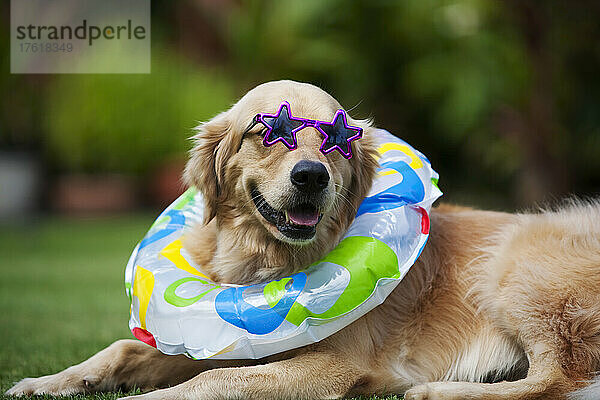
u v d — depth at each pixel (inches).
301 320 139.7
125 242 527.5
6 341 222.5
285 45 613.0
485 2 507.8
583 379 149.6
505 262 163.3
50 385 153.5
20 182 732.7
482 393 142.6
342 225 159.0
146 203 748.6
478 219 178.4
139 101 698.8
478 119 538.3
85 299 318.3
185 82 700.7
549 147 502.3
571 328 152.3
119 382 158.6
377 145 168.1
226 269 161.5
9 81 722.8
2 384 164.6
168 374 161.3
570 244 161.6
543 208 187.6
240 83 641.0
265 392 137.9
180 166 704.4
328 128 149.0
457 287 166.9
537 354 154.1
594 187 557.6
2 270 410.3
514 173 580.1
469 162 615.5
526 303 157.0
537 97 496.4
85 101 700.7
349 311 141.9
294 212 146.5
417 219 157.5
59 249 497.0
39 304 304.2
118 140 708.0
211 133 161.9
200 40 700.0
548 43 487.2
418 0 555.8
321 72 611.5
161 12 702.5
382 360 156.7
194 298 146.3
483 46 514.6
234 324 140.7
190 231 171.5
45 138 733.3
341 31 598.5
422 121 614.2
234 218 159.8
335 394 145.0
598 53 508.7
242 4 649.0
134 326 155.3
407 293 164.4
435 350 162.4
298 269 158.6
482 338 163.5
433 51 557.9
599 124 523.8
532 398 145.6
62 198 740.0
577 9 478.3
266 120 147.8
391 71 598.5
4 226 634.2
